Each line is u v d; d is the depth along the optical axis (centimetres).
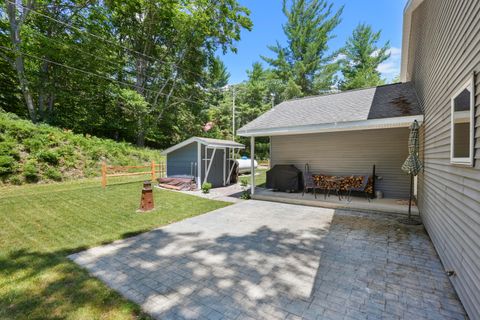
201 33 1666
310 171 818
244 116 2417
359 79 2244
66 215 525
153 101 1816
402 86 739
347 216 559
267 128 709
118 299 237
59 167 978
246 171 1534
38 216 513
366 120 560
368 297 243
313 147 809
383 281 273
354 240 404
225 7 1585
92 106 1603
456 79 276
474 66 220
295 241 400
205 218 540
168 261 324
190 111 2094
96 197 698
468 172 232
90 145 1162
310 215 569
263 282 271
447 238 298
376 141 707
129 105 1588
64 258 327
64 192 755
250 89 2405
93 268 301
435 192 378
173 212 579
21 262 312
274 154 888
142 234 429
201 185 941
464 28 250
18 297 236
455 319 211
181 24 1589
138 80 1734
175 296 244
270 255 345
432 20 420
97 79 1480
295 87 2114
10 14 1129
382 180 704
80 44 1351
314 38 2162
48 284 261
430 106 438
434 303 233
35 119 1230
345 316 215
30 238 395
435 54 395
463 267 235
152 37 1750
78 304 228
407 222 503
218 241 400
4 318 206
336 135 766
